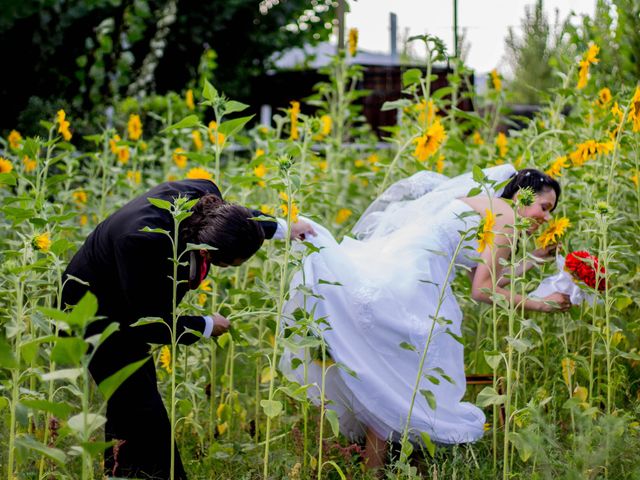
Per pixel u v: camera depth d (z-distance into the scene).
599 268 3.24
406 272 3.38
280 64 15.34
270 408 2.87
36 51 7.84
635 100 3.54
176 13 10.74
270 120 11.18
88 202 5.52
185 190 3.15
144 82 9.84
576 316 3.60
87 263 3.08
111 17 8.55
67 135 4.39
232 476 3.30
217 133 3.71
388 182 4.80
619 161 4.09
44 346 3.81
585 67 4.25
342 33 6.49
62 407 2.05
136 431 3.11
